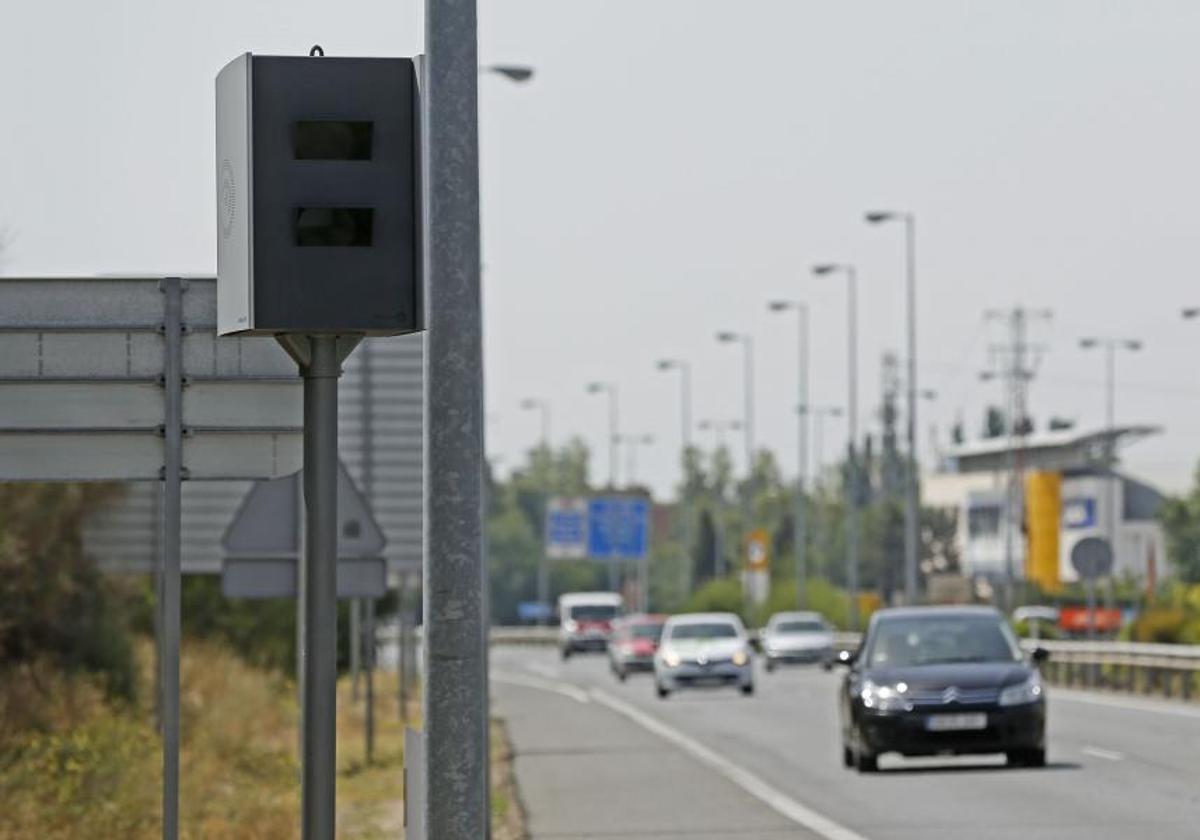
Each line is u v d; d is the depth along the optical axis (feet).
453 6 92.94
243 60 80.12
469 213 92.68
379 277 80.23
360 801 223.51
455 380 92.07
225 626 400.06
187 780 207.82
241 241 80.53
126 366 93.56
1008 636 246.88
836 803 205.67
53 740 192.54
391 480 361.92
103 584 289.53
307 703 83.35
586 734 335.06
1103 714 333.42
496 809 201.26
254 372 93.97
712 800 213.05
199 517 320.91
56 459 93.30
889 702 234.99
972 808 196.24
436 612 91.09
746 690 479.41
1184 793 207.41
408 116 80.59
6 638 272.10
